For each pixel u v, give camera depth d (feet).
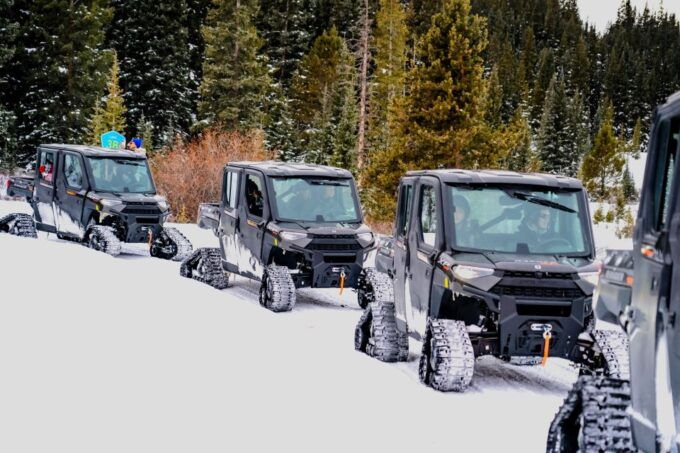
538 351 23.17
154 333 24.41
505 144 118.32
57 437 14.65
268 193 41.01
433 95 112.98
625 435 12.74
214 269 44.65
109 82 167.43
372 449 16.07
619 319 13.56
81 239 57.41
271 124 191.93
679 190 11.38
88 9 164.86
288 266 42.16
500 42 501.15
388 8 202.80
